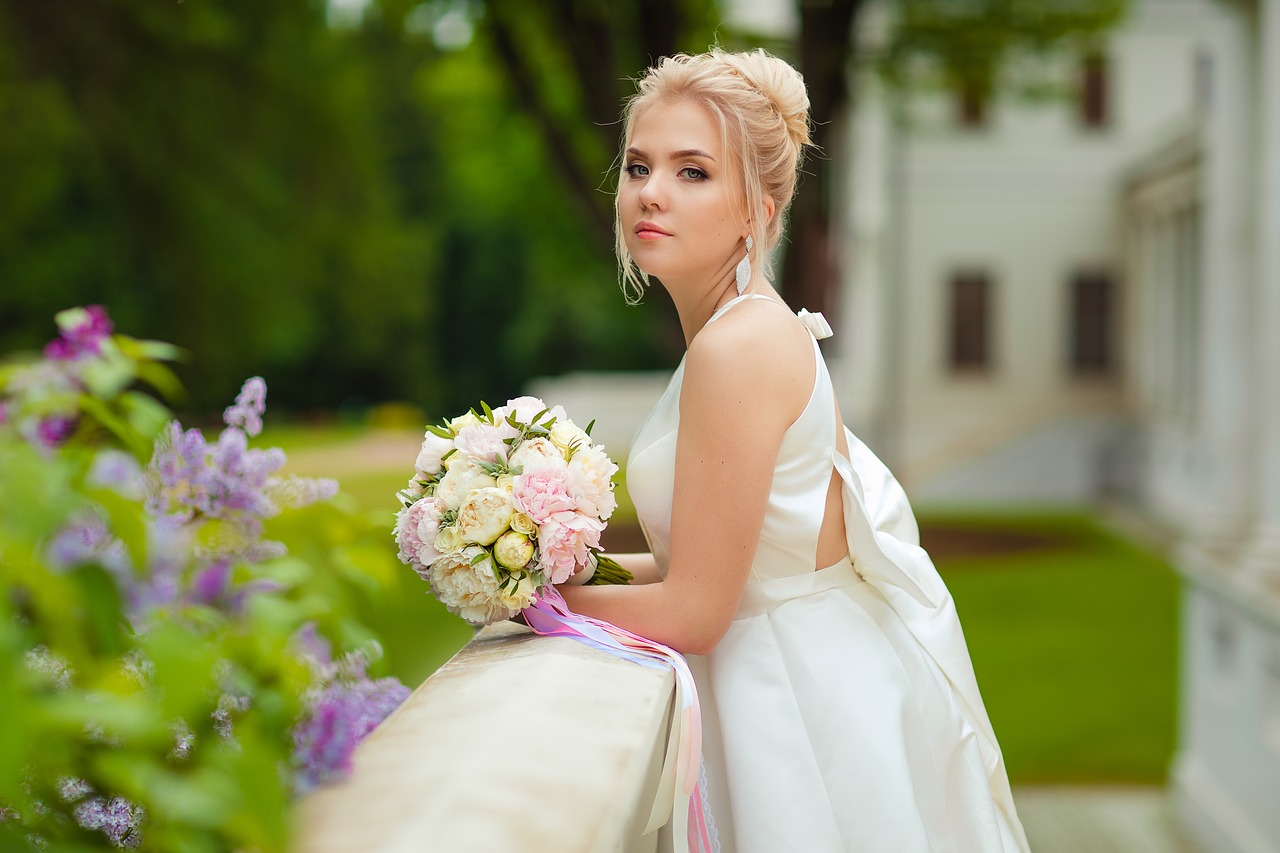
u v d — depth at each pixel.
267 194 18.39
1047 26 12.70
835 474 2.14
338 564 2.04
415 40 14.54
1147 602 12.85
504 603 1.88
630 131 2.16
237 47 17.09
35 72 15.27
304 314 22.80
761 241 2.12
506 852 1.01
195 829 0.92
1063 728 8.09
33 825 1.03
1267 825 5.05
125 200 17.94
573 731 1.36
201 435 1.94
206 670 0.92
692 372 1.98
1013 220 23.47
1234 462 8.01
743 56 2.17
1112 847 5.99
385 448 30.16
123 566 1.57
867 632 2.12
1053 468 22.89
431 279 46.62
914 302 23.58
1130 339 23.28
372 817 1.08
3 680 0.81
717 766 2.11
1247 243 7.91
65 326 2.06
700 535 1.93
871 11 14.23
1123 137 23.28
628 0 12.36
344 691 1.75
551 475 1.88
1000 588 13.73
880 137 25.22
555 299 48.41
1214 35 7.75
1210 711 6.02
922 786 2.06
